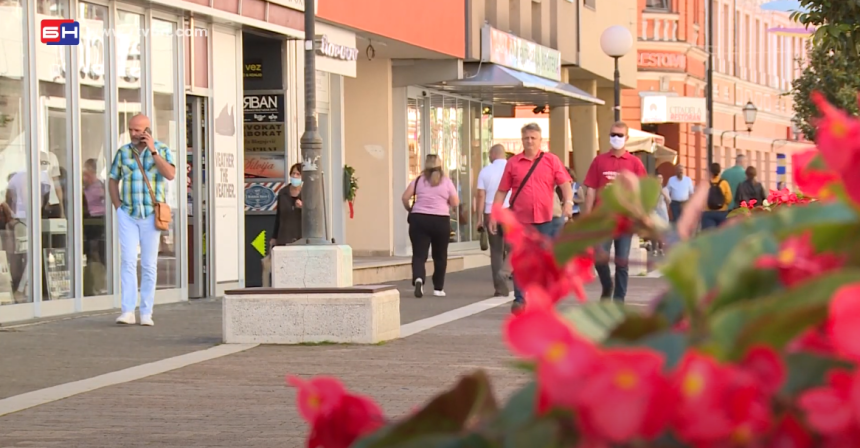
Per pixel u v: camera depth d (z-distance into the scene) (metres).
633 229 2.44
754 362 1.89
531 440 1.91
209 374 14.48
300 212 26.44
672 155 63.66
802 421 1.82
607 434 1.75
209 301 26.00
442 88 42.75
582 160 60.16
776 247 2.17
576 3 53.50
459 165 45.59
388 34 34.41
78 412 11.91
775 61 101.81
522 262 2.47
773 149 101.06
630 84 63.53
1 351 16.69
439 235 27.05
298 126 30.69
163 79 25.44
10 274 20.98
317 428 2.46
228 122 27.78
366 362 15.44
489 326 20.12
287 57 30.14
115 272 23.62
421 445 2.16
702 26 81.44
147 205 20.31
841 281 1.86
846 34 21.56
